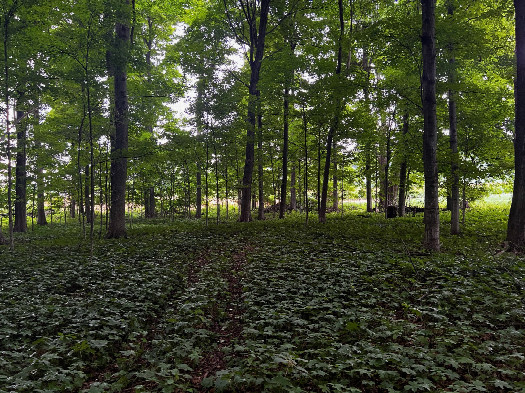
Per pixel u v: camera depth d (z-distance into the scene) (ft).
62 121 62.54
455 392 12.57
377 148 73.97
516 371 13.73
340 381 14.07
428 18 38.27
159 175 86.28
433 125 38.42
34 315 21.65
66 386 14.35
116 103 55.47
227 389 14.40
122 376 15.61
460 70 51.93
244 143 73.72
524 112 36.17
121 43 46.78
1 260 38.55
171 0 77.61
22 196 69.31
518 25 36.45
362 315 19.89
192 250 43.65
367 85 52.37
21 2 41.47
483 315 19.72
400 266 30.60
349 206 128.16
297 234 50.57
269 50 82.74
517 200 36.52
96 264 35.99
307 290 25.44
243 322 21.47
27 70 44.93
